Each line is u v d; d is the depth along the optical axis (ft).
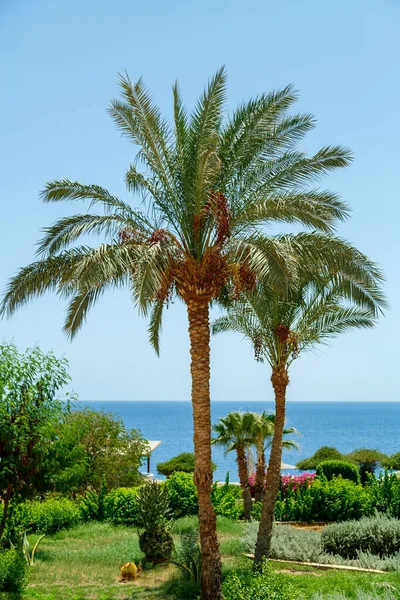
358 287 44.93
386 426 435.94
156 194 41.34
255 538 50.52
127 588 39.70
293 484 72.54
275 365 46.55
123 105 40.45
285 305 46.50
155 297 37.93
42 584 39.99
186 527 58.23
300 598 28.81
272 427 76.13
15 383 42.86
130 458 80.89
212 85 37.91
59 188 40.68
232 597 28.30
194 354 39.17
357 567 42.04
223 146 40.32
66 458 46.62
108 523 65.26
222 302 49.37
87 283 35.42
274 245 34.71
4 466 41.75
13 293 39.88
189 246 39.60
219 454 238.68
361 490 62.75
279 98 39.75
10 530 47.62
